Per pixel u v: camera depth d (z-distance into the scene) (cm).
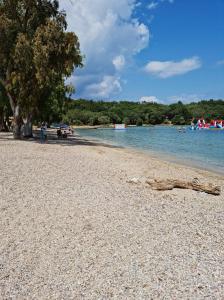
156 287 561
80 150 2867
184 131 10662
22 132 4028
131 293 542
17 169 1586
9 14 3225
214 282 582
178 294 543
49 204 1015
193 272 615
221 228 862
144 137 6831
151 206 1050
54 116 6122
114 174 1631
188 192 1290
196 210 1034
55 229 806
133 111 18400
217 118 17038
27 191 1162
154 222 888
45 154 2300
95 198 1110
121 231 809
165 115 18725
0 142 3161
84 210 967
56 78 3366
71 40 3120
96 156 2458
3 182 1280
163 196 1203
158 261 654
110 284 566
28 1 3216
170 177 1656
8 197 1074
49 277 584
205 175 1852
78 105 18812
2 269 608
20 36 3034
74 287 554
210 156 3092
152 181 1375
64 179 1403
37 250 687
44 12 3334
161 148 3978
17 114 3594
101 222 868
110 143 4594
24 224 834
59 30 3103
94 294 536
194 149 3888
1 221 851
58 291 543
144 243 739
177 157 2953
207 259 670
